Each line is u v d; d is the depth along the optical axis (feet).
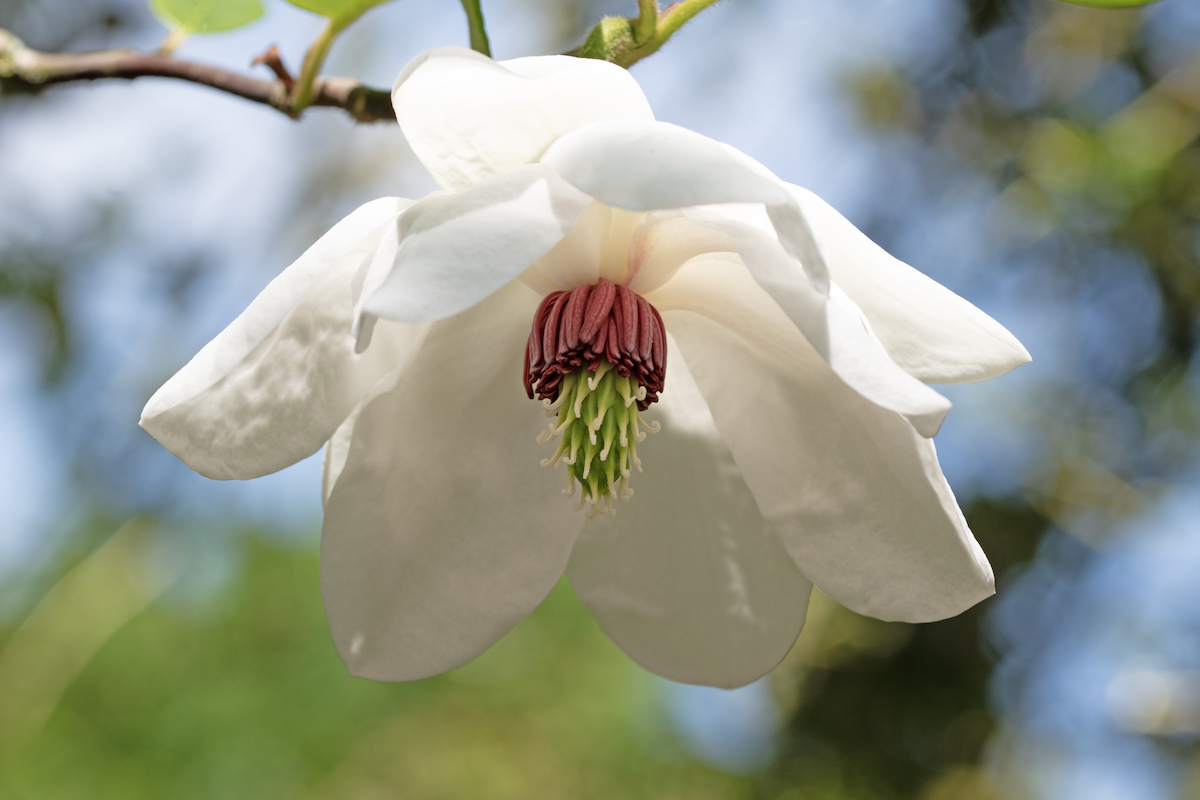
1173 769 3.71
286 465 1.38
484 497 1.46
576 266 1.41
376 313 1.30
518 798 5.18
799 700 4.25
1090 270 3.41
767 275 1.34
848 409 1.42
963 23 3.63
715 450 1.49
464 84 1.36
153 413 1.36
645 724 5.64
